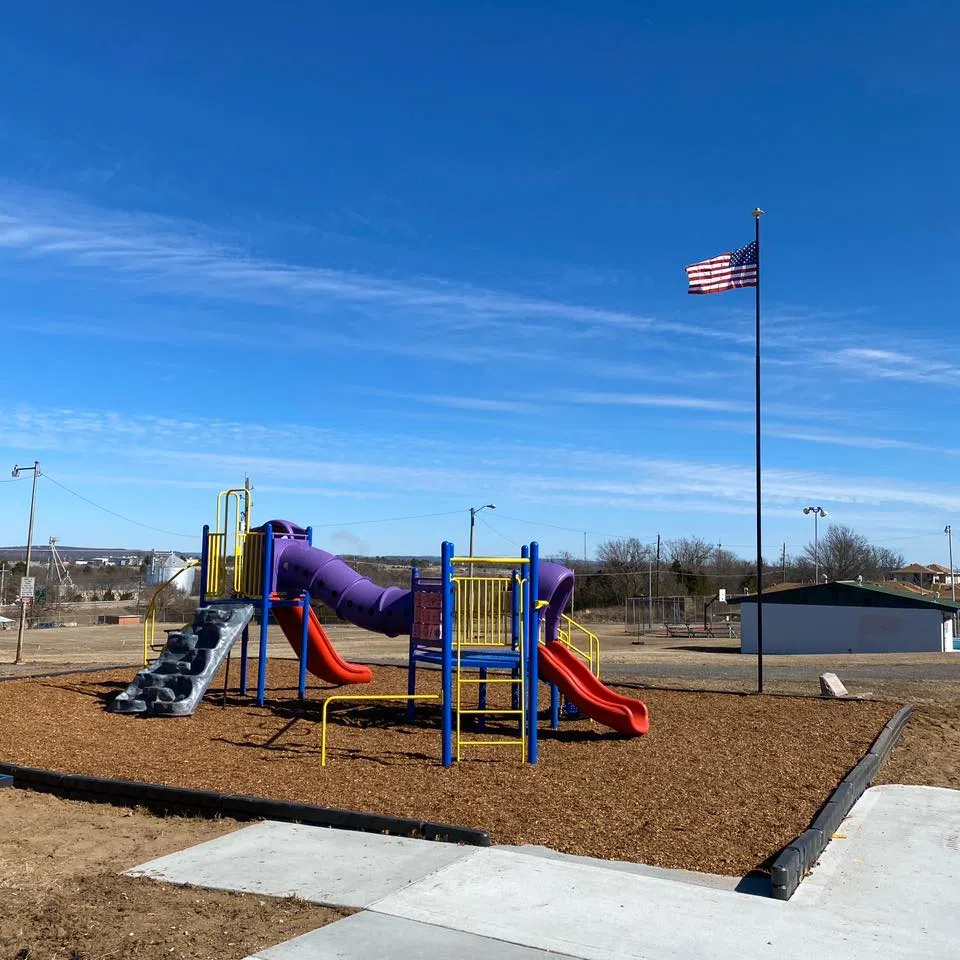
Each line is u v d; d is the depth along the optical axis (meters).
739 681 20.31
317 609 58.12
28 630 59.41
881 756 10.58
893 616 42.09
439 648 11.91
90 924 5.01
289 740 11.25
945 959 4.88
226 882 5.81
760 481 18.22
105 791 8.13
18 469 30.58
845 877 6.30
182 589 93.62
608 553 99.88
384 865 6.20
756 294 18.64
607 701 12.20
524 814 7.63
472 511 53.53
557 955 4.77
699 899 5.69
